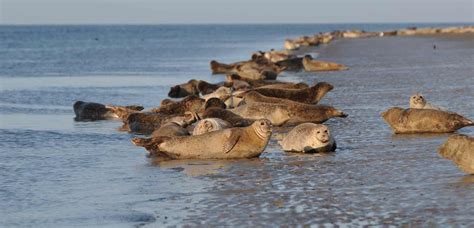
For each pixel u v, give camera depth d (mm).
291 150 30375
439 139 31281
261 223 18906
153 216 20031
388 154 28312
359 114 41188
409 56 98062
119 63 112562
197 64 107688
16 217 20594
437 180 23062
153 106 52625
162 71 92125
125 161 29453
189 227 18766
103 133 38406
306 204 20750
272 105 38031
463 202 20047
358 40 180000
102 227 19203
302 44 159375
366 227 18109
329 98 50062
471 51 104125
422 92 51250
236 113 38281
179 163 28531
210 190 23156
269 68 76000
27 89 67125
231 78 63125
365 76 68500
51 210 21297
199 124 31656
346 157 28266
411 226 18031
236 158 29094
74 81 77000
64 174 26875
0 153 31938
